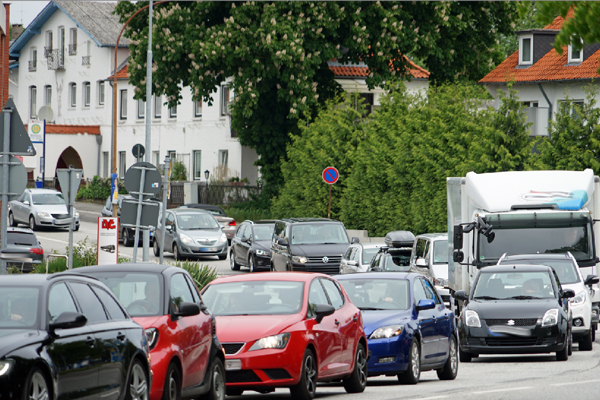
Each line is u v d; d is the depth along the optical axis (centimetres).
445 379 4453
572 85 14750
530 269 5397
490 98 10700
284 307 3547
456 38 14612
